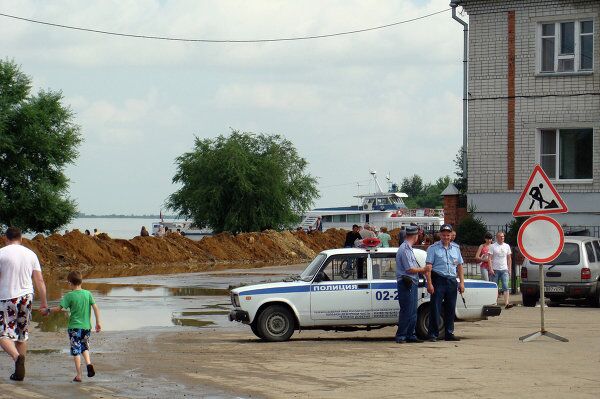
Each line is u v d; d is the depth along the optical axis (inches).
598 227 1860.2
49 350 874.8
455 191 1998.0
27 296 706.8
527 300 1378.0
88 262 2672.2
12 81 3422.7
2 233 3339.1
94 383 671.8
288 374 708.7
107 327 1103.0
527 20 1909.4
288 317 953.5
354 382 667.4
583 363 753.6
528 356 799.7
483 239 1879.9
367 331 1067.9
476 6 1946.4
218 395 619.5
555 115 1892.2
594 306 1357.0
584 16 1865.2
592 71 1865.2
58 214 3442.4
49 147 3393.2
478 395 606.5
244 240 3336.6
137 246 2908.5
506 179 1930.4
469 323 1105.4
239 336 1005.2
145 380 684.1
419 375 697.0
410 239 923.4
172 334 1024.2
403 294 918.4
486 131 1946.4
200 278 2062.0
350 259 971.9
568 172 1892.2
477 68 1951.3
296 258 3363.7
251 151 4215.1
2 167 3368.6
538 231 926.4
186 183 4190.5
